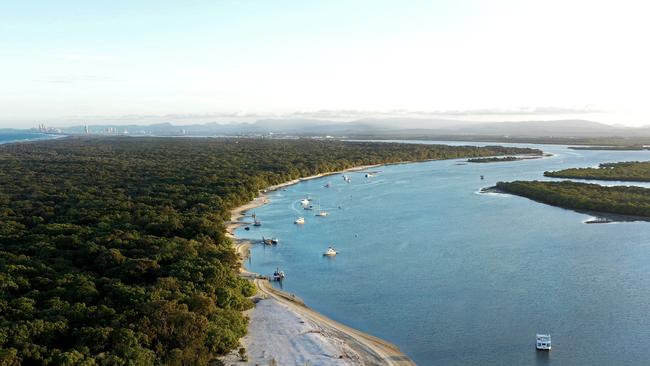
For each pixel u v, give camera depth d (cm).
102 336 9675
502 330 12481
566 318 13012
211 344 10719
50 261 14362
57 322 10112
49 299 11375
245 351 11288
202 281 13300
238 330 11812
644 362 10912
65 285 12381
